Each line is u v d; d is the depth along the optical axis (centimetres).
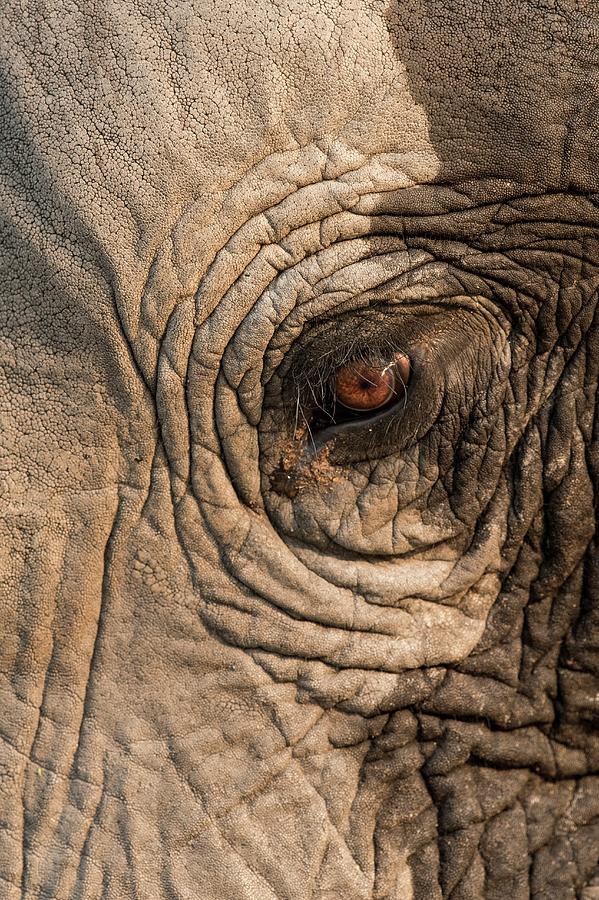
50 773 481
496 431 504
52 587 474
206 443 478
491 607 524
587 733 545
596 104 463
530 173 471
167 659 486
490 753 529
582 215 481
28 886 479
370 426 484
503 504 514
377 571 505
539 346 500
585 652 535
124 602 482
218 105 445
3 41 446
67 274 450
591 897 534
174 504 481
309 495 493
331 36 448
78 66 443
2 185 447
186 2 444
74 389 462
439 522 509
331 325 472
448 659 516
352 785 508
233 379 471
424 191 467
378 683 508
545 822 538
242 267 461
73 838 480
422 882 517
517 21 454
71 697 482
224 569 489
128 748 483
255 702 494
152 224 450
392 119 457
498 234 479
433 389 484
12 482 464
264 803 493
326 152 457
